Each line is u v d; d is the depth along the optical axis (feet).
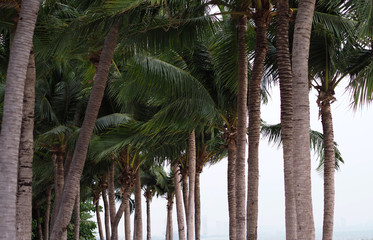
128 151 78.38
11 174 24.09
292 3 39.65
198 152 86.07
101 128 61.98
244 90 41.70
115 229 82.38
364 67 45.73
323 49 43.42
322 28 41.75
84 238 133.69
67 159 61.36
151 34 37.65
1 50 45.80
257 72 38.14
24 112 33.88
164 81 46.62
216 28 38.91
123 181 82.84
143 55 44.19
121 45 38.68
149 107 65.21
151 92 48.49
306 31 24.22
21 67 25.64
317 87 47.09
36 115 61.36
